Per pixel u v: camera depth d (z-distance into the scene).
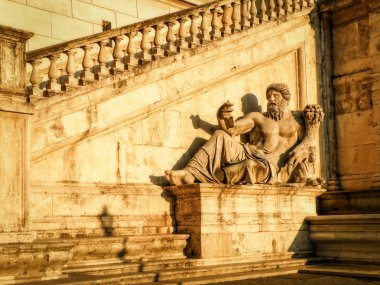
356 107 14.35
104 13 13.59
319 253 11.49
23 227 7.91
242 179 10.82
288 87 13.34
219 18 13.52
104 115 10.12
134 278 8.14
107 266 8.59
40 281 7.38
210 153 11.02
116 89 10.27
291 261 10.58
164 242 9.70
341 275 9.42
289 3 14.06
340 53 14.78
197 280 8.47
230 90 12.45
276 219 11.06
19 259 7.35
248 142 12.45
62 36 12.81
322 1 14.91
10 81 8.05
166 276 8.59
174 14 11.27
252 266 9.84
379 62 13.84
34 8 12.43
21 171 8.01
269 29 13.31
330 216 11.27
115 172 10.27
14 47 8.17
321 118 12.70
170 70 11.12
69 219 9.48
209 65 11.93
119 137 10.41
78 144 9.83
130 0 14.09
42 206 9.22
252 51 12.90
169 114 11.22
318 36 14.90
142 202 10.37
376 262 10.59
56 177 9.52
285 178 12.14
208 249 9.91
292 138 12.56
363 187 14.03
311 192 11.75
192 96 11.66
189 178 10.66
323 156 14.54
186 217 10.30
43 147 9.30
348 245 11.06
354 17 14.51
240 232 10.40
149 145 10.83
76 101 9.73
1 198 7.76
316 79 14.70
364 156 14.09
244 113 12.68
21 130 8.09
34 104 8.90
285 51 13.78
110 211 9.99
